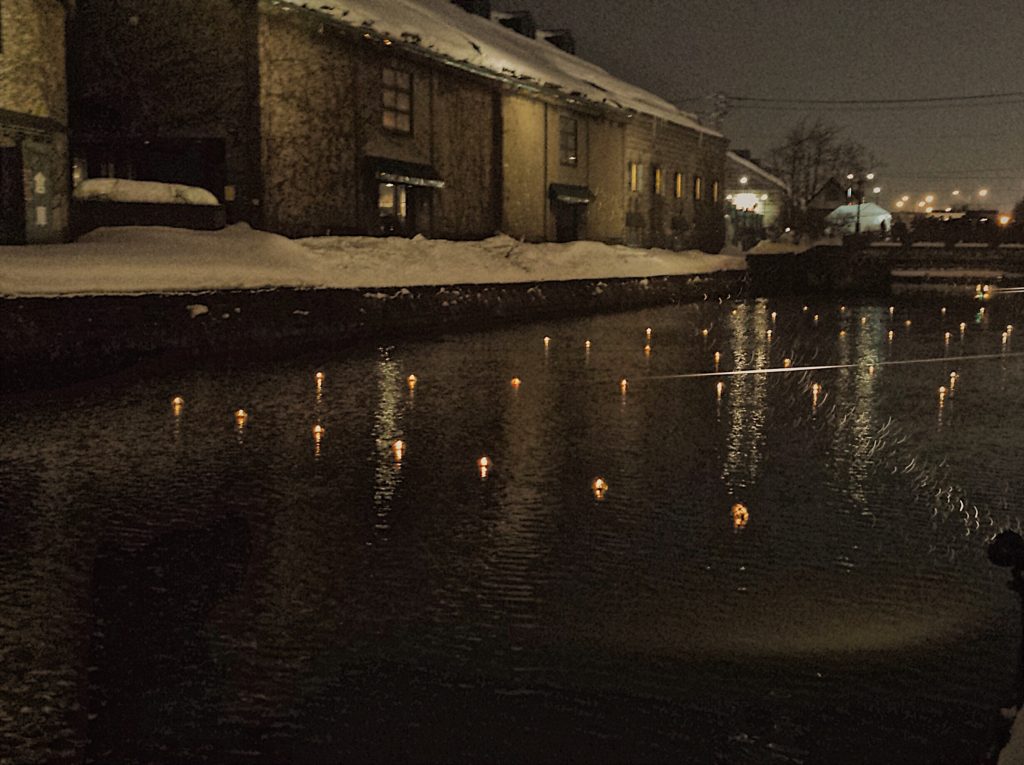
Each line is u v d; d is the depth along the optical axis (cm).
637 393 1634
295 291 2181
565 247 3838
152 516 878
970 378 1850
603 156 4525
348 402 1488
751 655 599
